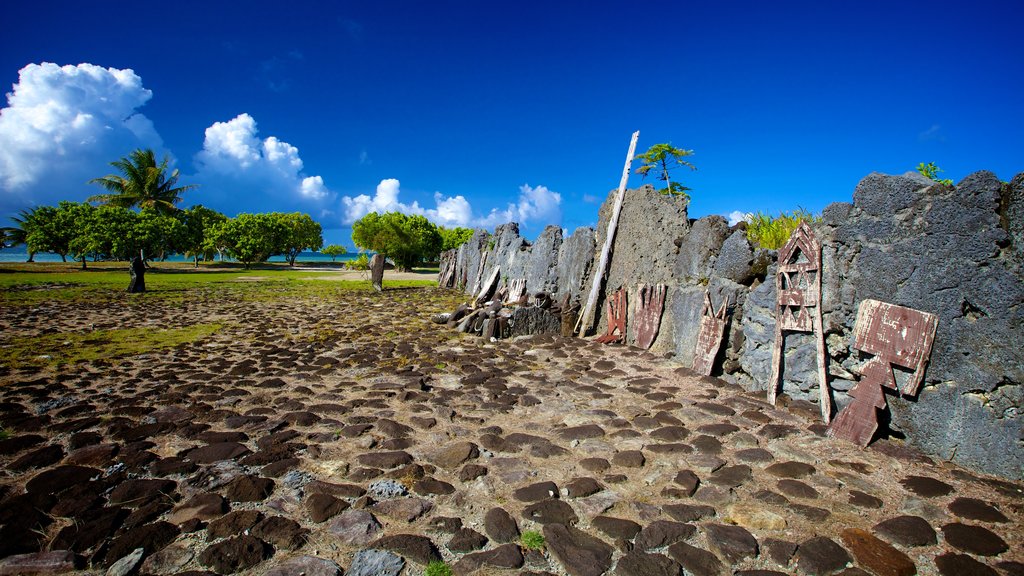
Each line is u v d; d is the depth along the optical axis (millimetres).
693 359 7406
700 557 2891
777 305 5961
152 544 2896
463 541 2990
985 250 4066
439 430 4812
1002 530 3162
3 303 15062
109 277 28766
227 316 13078
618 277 10367
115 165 46438
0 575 2621
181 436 4527
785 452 4359
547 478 3846
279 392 5996
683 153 11125
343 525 3152
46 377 6496
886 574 2752
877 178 4973
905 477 3885
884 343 4656
